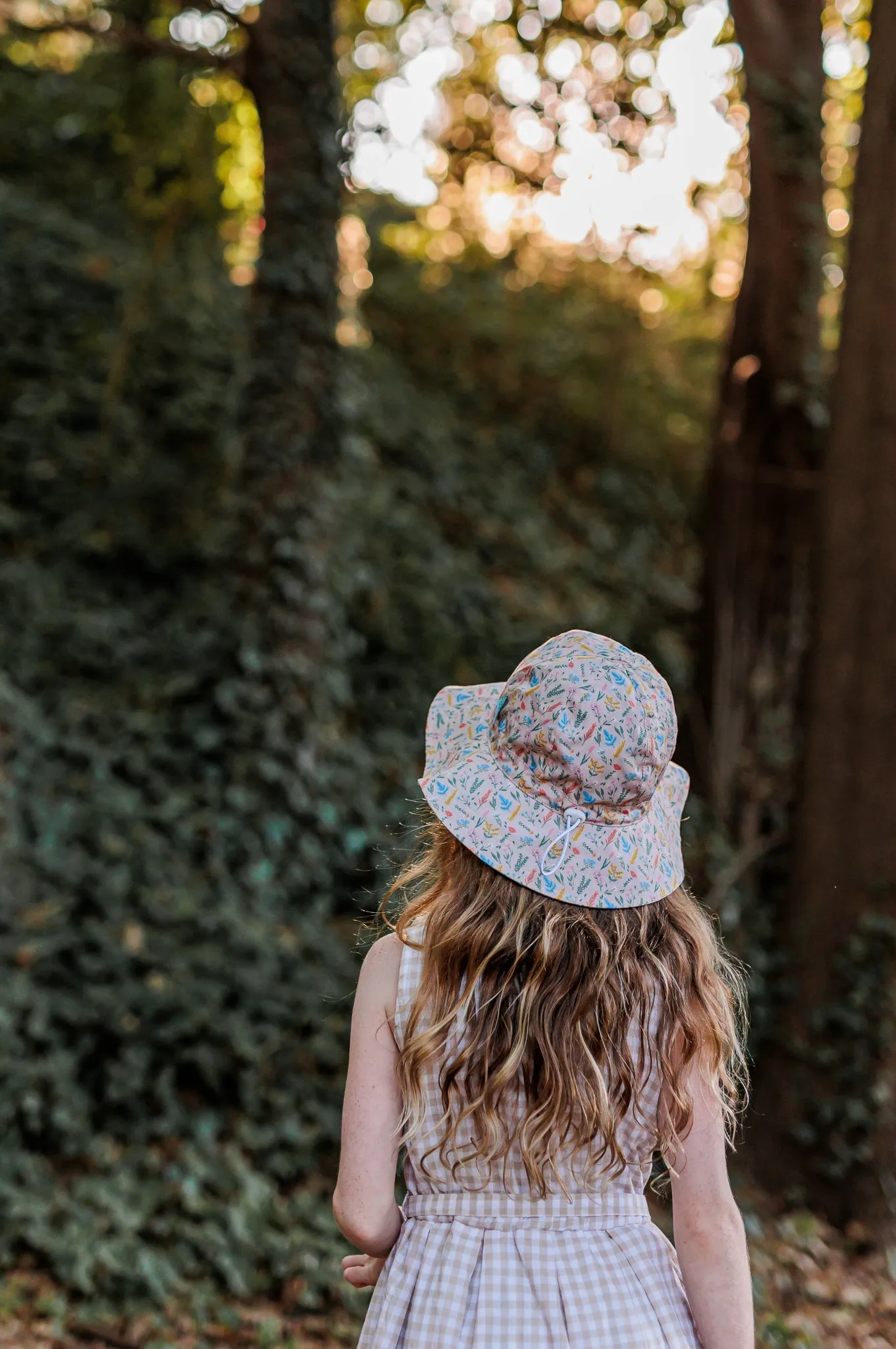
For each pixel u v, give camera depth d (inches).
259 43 242.2
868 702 183.8
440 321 404.5
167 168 328.2
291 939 203.2
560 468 394.6
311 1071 185.8
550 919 56.2
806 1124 176.9
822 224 248.2
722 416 255.0
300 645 231.5
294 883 215.8
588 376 406.9
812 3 243.1
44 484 281.7
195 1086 179.6
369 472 318.7
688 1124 57.6
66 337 310.3
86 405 300.0
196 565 277.6
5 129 355.3
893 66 187.8
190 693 232.1
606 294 414.0
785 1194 175.9
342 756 236.4
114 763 218.4
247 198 370.6
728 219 334.6
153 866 200.1
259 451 236.7
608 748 56.9
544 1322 54.1
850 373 190.1
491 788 58.5
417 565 301.1
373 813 232.4
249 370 240.8
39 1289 144.0
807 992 182.7
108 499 282.2
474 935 56.2
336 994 196.2
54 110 358.3
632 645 327.3
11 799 195.3
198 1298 147.3
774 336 249.4
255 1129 174.9
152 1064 176.6
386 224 405.4
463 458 363.3
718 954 62.4
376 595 285.9
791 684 242.4
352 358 321.1
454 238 431.8
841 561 188.5
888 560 184.4
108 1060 175.3
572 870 56.8
